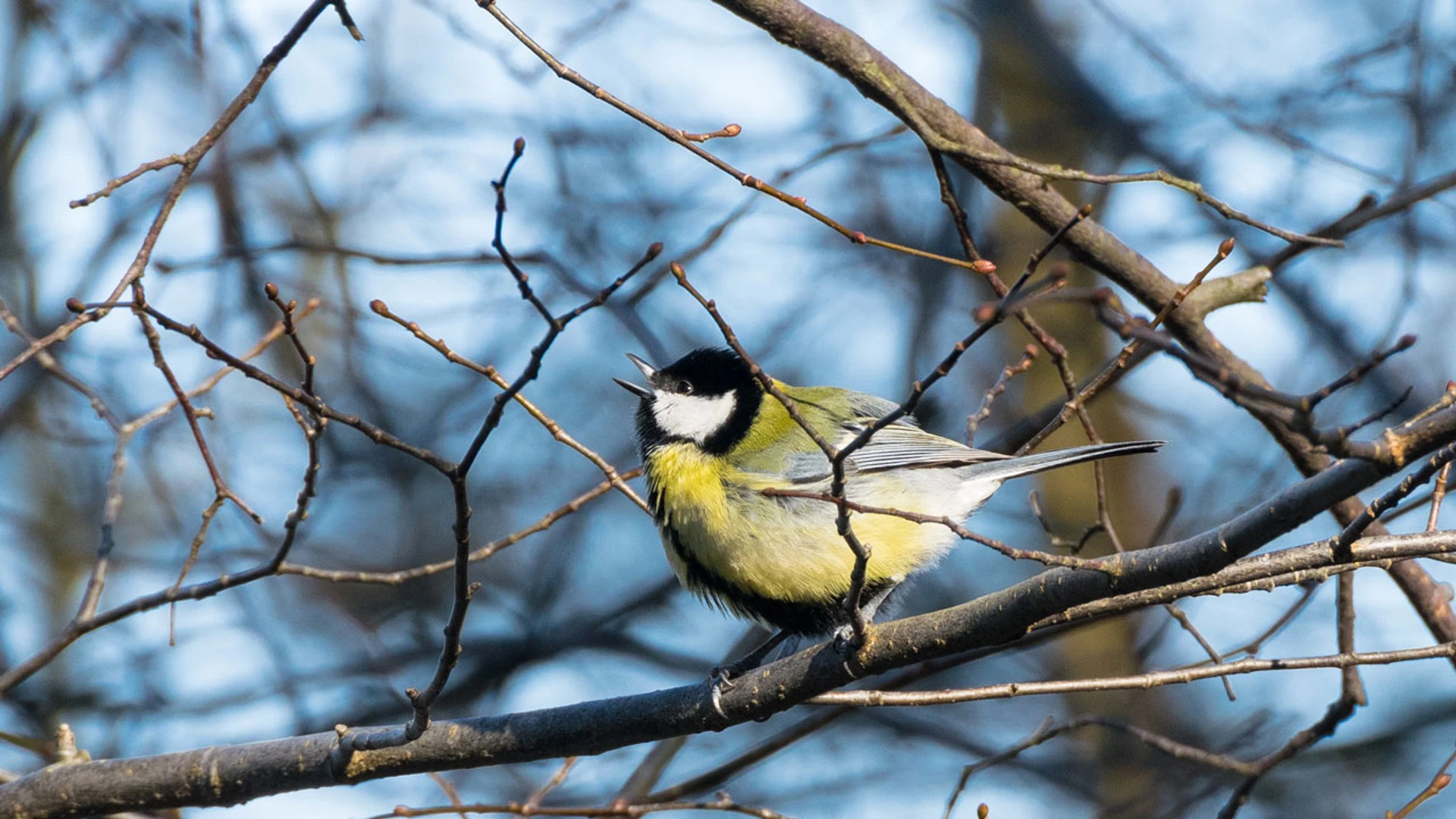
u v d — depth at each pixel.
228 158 12.85
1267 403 5.29
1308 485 5.50
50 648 6.86
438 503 16.48
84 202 6.23
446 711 14.08
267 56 6.80
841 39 7.87
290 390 6.00
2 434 13.20
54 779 7.12
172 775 7.08
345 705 13.51
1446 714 13.62
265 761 7.07
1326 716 8.41
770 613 8.46
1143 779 14.74
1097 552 16.28
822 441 5.89
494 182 5.55
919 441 8.45
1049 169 7.06
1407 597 8.67
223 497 6.98
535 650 14.70
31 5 13.57
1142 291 8.91
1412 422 5.40
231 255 10.62
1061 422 7.96
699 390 8.77
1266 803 14.41
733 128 6.74
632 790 10.53
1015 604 6.43
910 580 8.58
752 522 8.19
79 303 6.14
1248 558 6.33
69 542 14.90
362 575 7.34
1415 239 11.07
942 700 6.95
